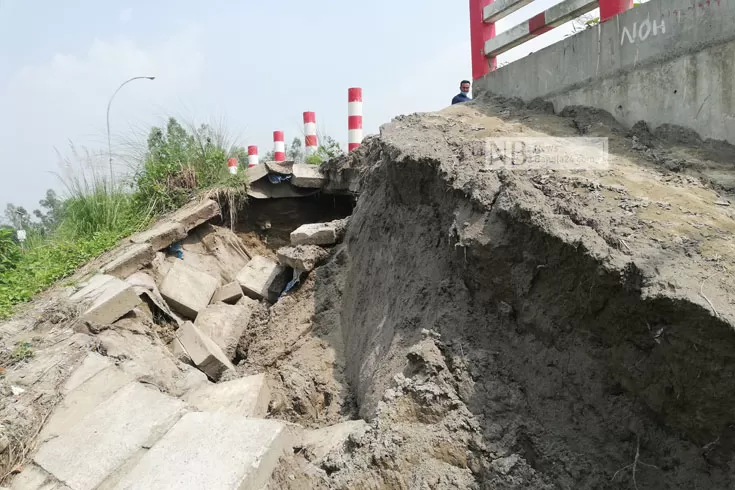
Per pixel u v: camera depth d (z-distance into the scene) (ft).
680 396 7.77
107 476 10.59
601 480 8.50
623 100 13.55
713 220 9.05
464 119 16.46
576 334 9.47
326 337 18.67
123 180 30.32
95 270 21.65
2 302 19.80
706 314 7.00
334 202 29.14
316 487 9.89
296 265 21.65
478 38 19.02
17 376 13.78
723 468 7.61
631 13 13.10
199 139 30.76
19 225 31.55
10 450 11.14
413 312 12.96
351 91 26.61
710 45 11.37
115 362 15.38
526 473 8.96
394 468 9.62
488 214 11.15
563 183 10.67
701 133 11.81
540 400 9.77
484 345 10.93
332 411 15.58
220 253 25.93
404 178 15.08
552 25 15.98
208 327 21.35
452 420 9.96
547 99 16.02
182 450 10.66
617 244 8.64
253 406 14.64
